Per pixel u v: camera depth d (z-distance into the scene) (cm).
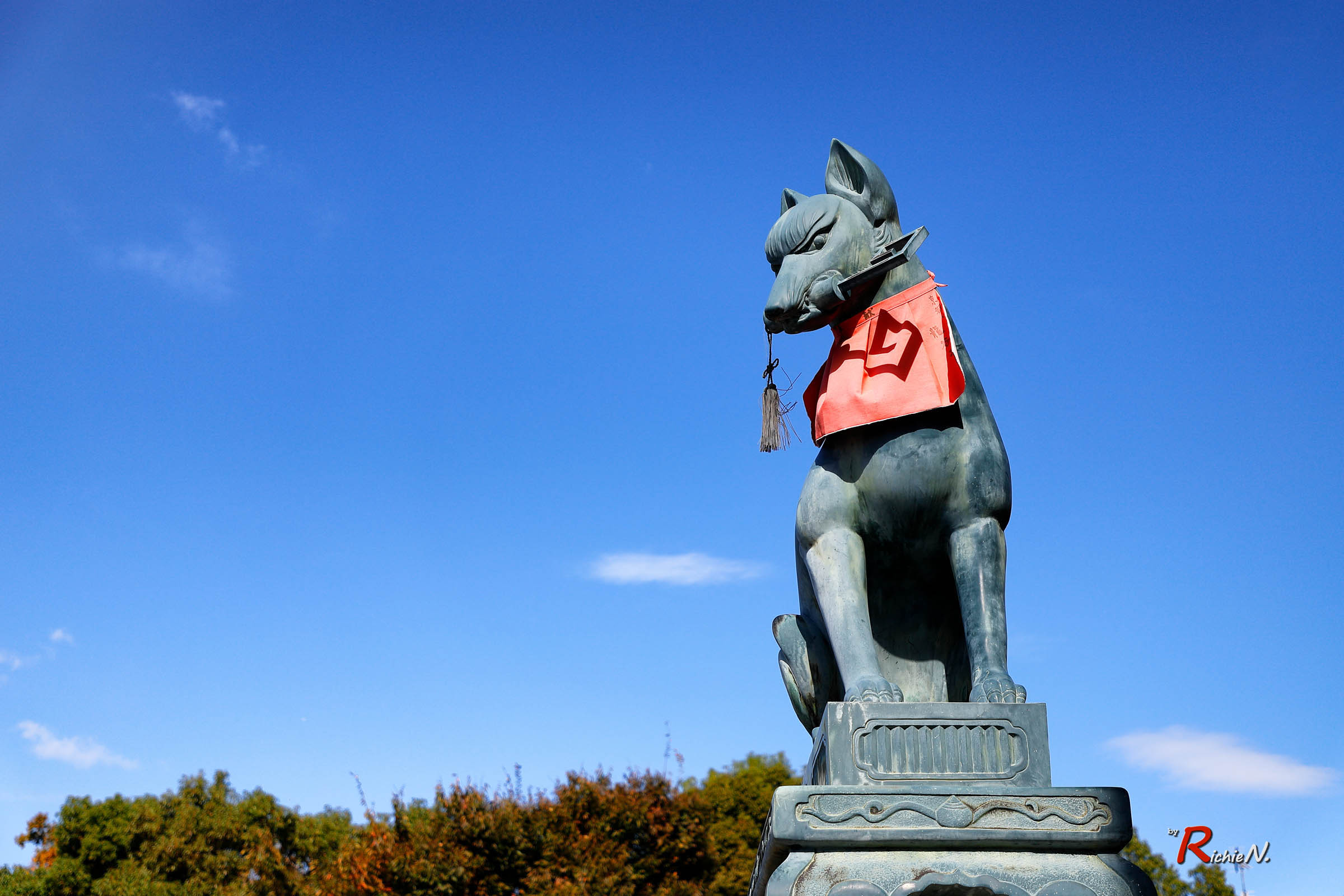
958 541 342
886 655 366
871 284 367
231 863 2558
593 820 1903
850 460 354
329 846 2712
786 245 369
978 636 327
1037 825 286
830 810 287
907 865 283
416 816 1938
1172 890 1321
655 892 1844
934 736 296
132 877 2452
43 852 2631
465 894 1686
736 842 2377
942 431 345
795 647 378
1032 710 298
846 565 345
